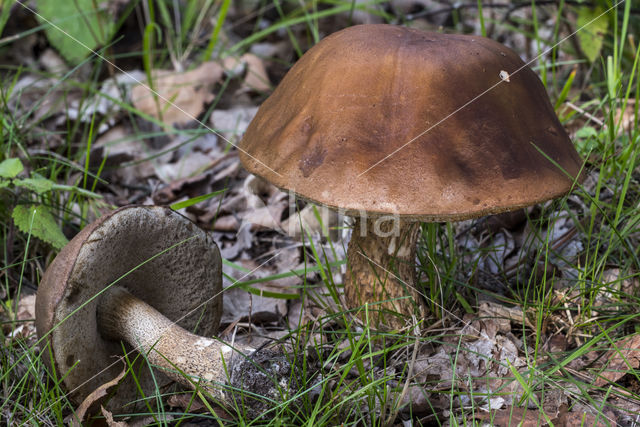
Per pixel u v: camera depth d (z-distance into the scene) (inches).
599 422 16.6
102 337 17.5
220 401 16.8
